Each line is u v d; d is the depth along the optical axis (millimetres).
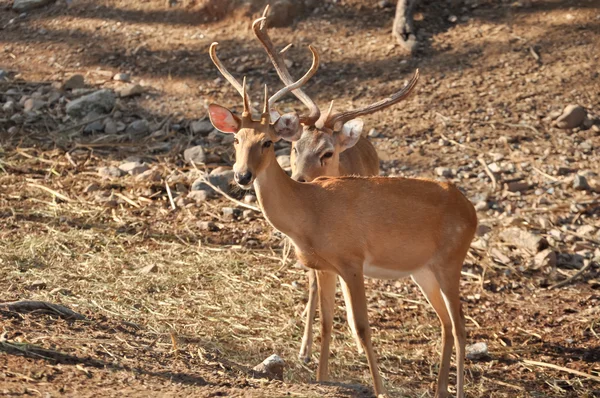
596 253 17766
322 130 14430
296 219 11625
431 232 11945
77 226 18281
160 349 11461
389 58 25797
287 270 16812
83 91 24984
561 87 24156
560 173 20922
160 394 9172
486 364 14047
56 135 23094
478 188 20406
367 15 27797
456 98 24000
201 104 24422
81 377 9414
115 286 15352
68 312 12352
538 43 25953
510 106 23547
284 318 14828
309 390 10117
